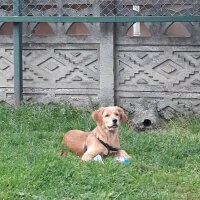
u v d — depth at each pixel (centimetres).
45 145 1096
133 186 866
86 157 1006
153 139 1143
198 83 1316
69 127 1241
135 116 1313
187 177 926
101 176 889
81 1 1329
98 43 1338
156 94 1335
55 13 1339
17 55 1331
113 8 1316
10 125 1212
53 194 832
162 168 986
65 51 1357
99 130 1030
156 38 1320
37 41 1360
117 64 1344
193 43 1307
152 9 1299
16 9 1317
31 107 1312
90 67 1352
